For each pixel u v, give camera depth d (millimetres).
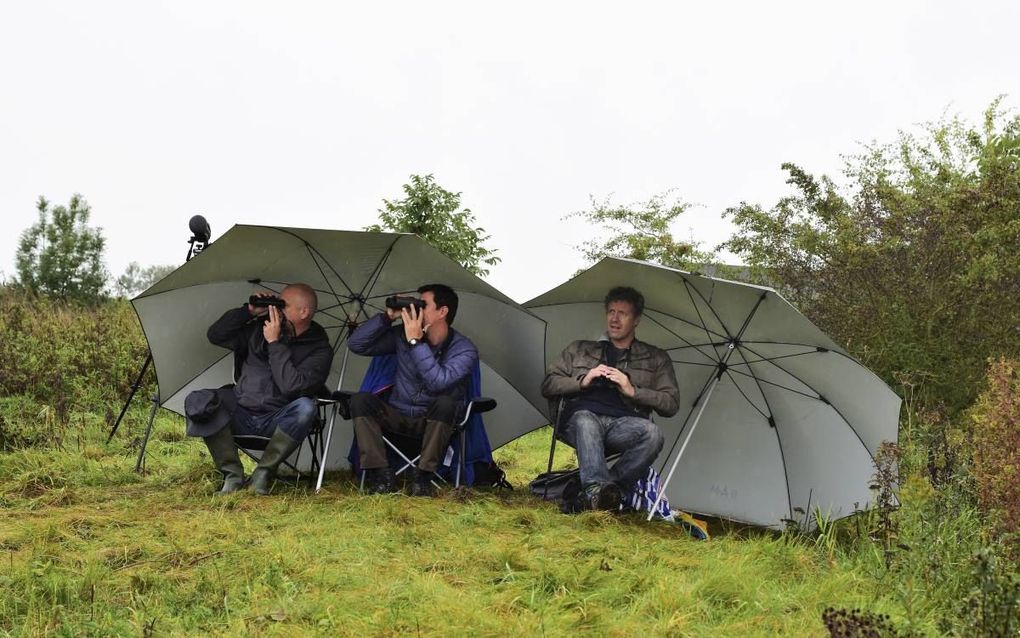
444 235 15070
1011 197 8977
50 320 12820
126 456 7586
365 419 6113
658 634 3664
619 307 6227
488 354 6914
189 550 4535
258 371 6301
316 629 3547
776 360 6074
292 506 5594
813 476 6262
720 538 5555
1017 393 5523
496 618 3668
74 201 19203
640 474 6152
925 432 5961
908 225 9242
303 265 6492
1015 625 3602
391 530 5051
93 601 3842
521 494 6570
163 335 6594
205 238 6926
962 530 4805
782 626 3904
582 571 4352
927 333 8758
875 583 4551
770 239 10219
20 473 6602
